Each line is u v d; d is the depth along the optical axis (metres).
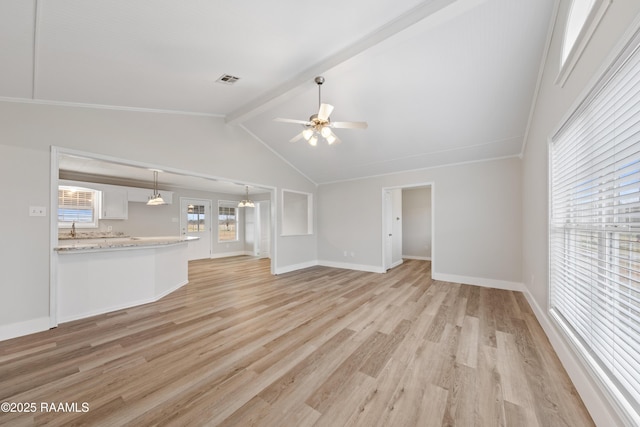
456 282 4.70
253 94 3.41
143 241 4.06
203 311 3.27
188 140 3.92
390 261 6.13
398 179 5.40
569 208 2.03
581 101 1.54
